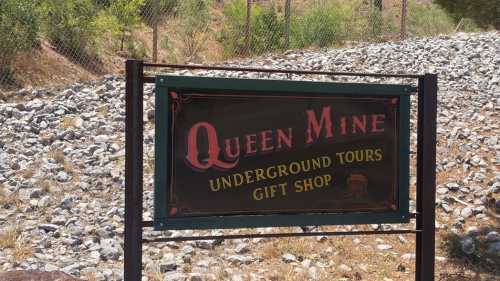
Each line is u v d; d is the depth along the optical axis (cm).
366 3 1914
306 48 1636
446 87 1226
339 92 505
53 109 1037
